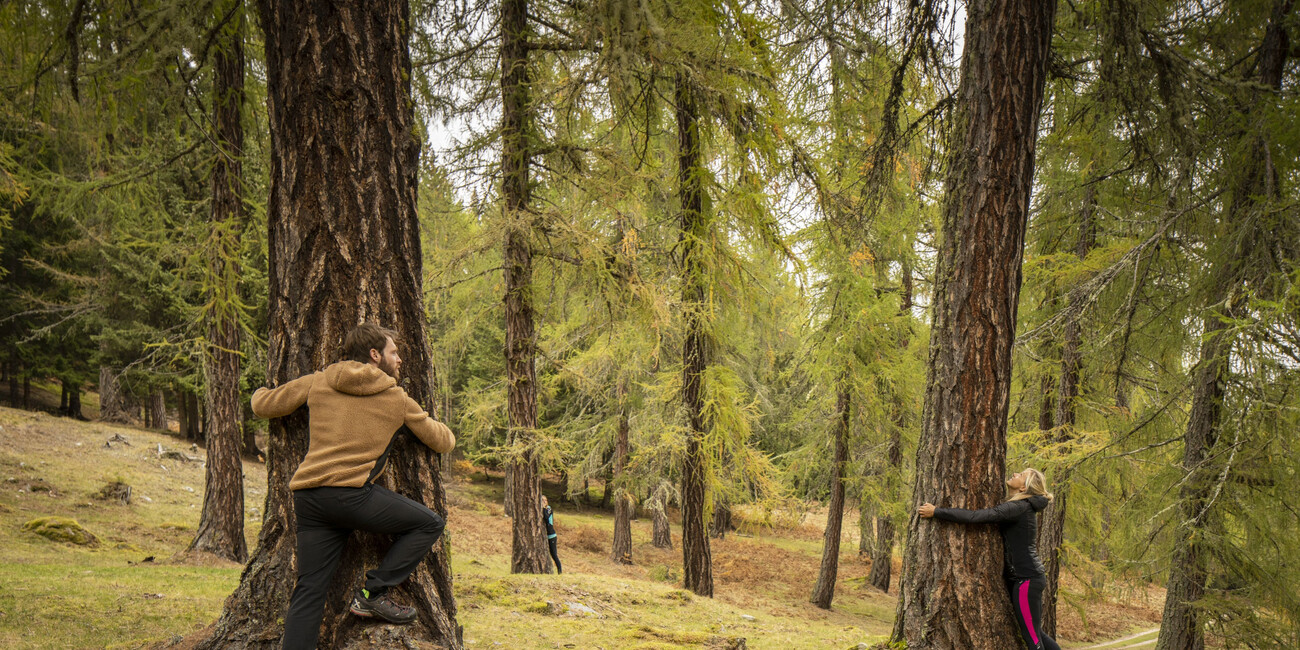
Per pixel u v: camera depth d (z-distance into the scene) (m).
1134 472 8.46
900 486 13.98
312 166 2.84
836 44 6.22
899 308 13.11
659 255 9.48
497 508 22.44
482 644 4.75
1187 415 7.39
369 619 2.71
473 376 22.53
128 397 25.33
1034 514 4.18
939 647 4.09
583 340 12.16
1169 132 5.30
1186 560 6.63
